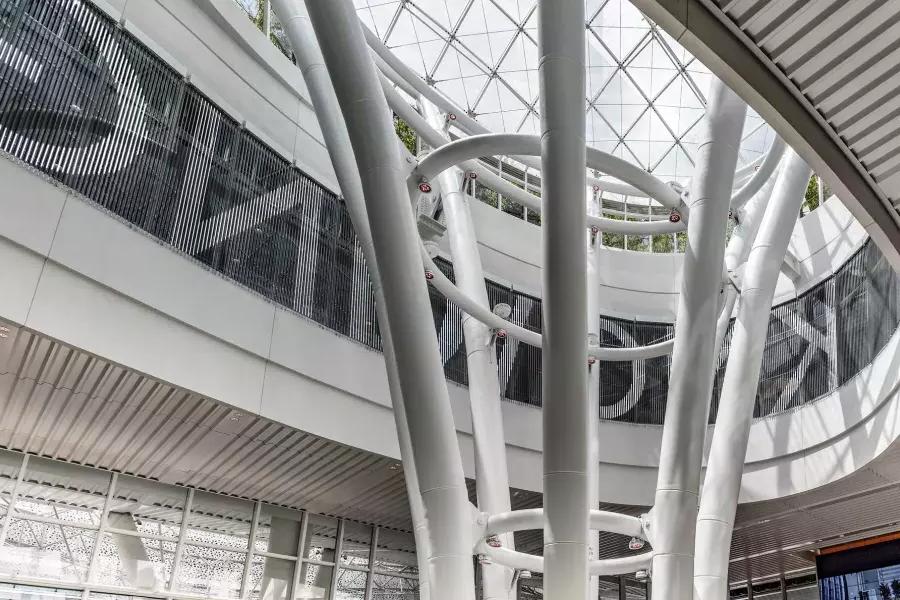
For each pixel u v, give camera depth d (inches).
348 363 792.9
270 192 796.0
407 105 790.5
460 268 819.4
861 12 319.0
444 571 455.8
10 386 631.8
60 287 575.8
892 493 840.3
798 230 994.7
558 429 437.7
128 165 657.0
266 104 834.2
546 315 446.3
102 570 769.6
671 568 509.4
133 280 625.0
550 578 433.4
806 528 983.6
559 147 444.5
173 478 833.5
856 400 809.5
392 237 473.1
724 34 338.0
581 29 455.5
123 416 687.7
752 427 950.4
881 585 954.1
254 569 885.2
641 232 868.0
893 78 346.9
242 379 693.3
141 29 715.4
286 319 751.7
